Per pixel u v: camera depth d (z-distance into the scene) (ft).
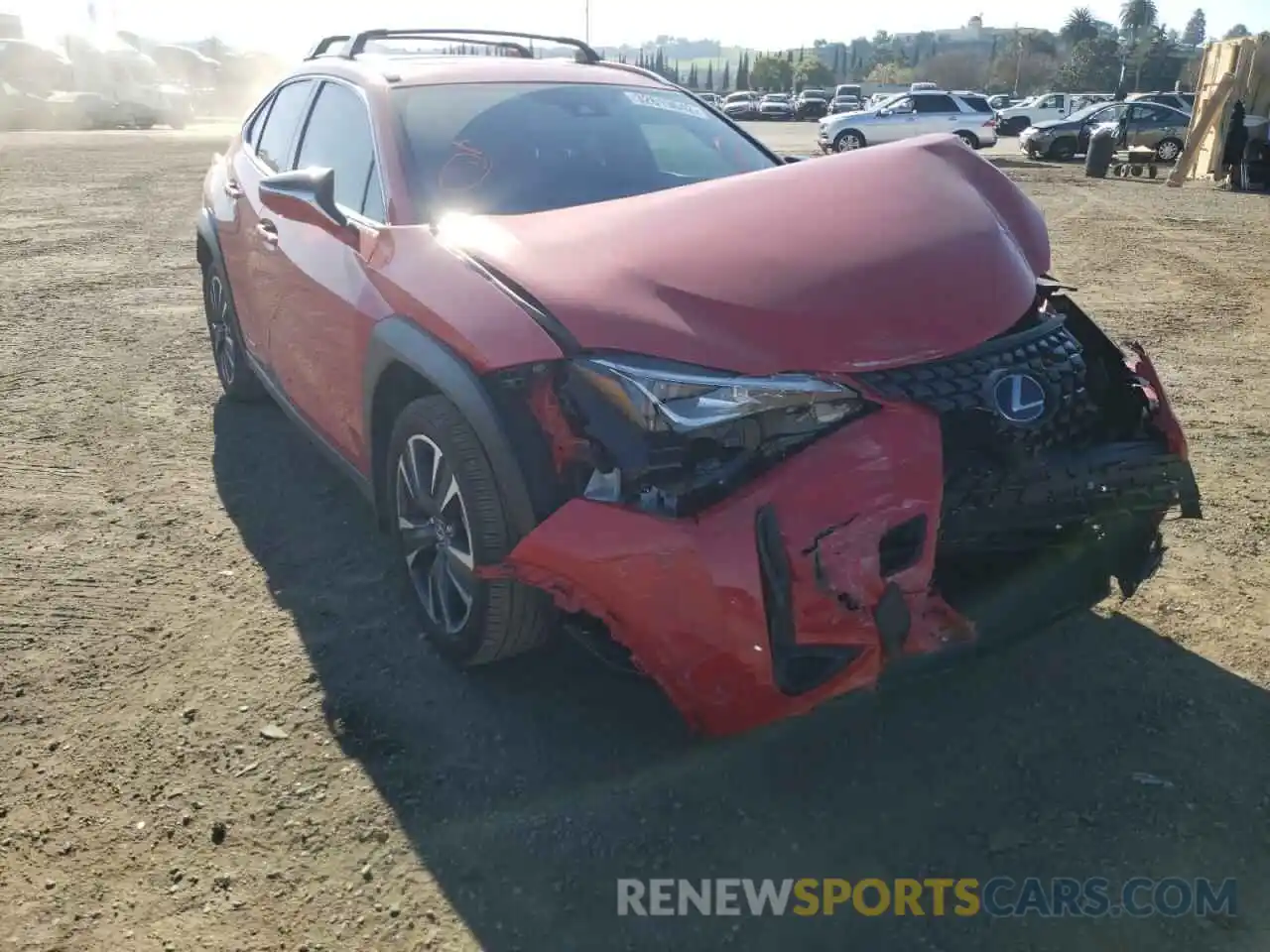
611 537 7.54
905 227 8.74
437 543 9.73
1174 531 12.59
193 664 10.04
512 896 7.36
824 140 89.30
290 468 14.75
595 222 9.13
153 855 7.71
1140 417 9.12
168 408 17.28
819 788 8.41
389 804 8.21
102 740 8.95
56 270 28.68
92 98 98.99
